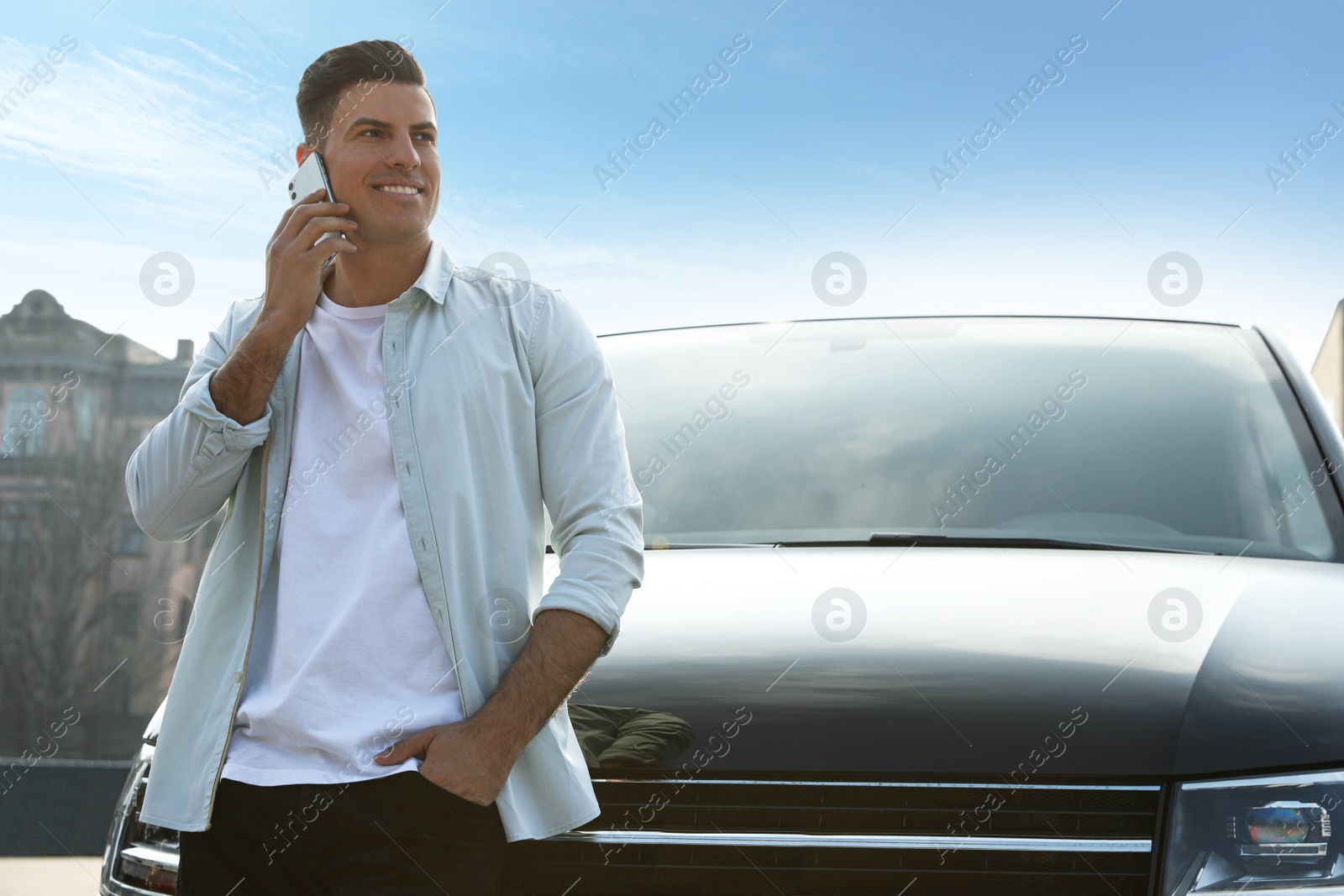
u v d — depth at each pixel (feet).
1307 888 5.25
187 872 5.76
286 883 5.70
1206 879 5.33
